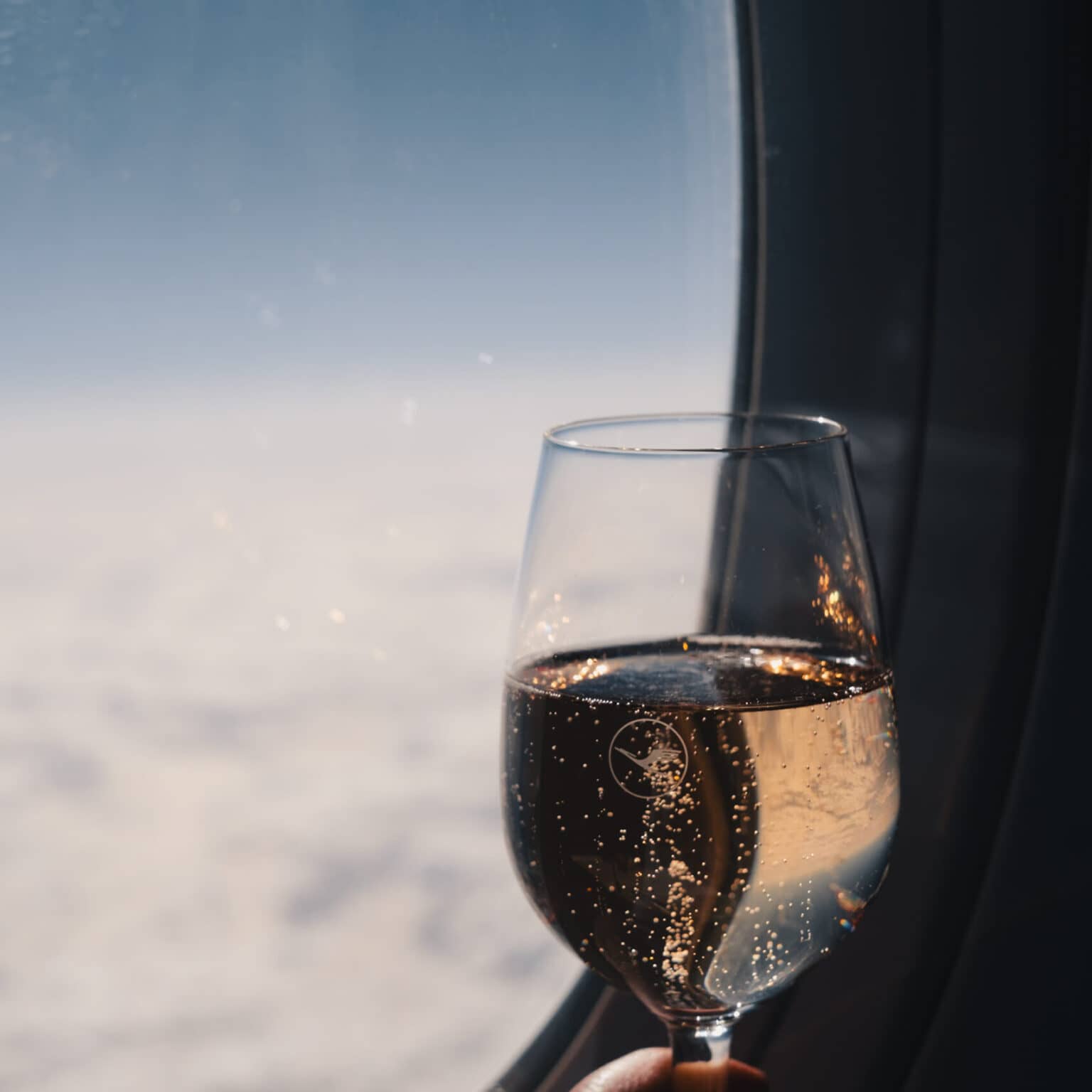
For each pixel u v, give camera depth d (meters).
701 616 0.33
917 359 0.53
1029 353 0.49
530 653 0.34
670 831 0.31
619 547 0.33
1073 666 0.50
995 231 0.50
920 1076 0.51
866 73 0.52
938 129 0.51
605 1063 0.56
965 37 0.50
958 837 0.51
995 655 0.50
